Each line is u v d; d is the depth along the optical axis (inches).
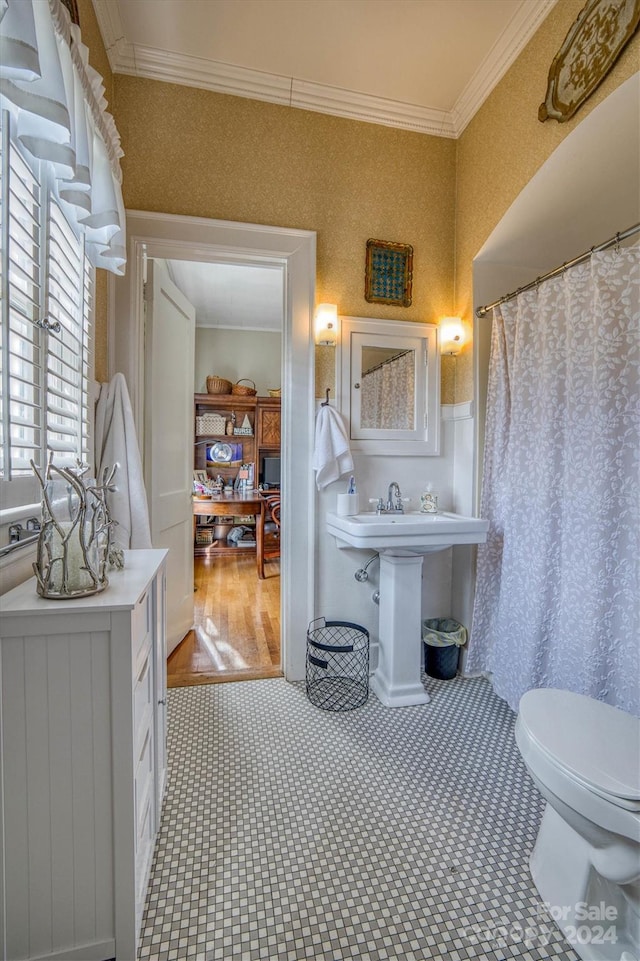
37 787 34.7
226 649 100.8
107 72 73.7
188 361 108.0
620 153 64.0
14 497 37.2
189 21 69.9
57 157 34.8
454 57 76.0
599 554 60.7
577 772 38.0
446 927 41.0
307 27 70.9
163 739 54.9
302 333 84.4
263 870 46.4
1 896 34.5
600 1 57.1
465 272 89.3
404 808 54.9
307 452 85.5
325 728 71.5
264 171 82.5
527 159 71.3
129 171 77.2
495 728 71.8
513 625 75.7
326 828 51.9
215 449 201.5
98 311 70.6
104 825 35.6
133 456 71.3
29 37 28.7
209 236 79.4
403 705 78.0
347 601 89.5
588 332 63.2
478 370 86.7
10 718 34.0
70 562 36.1
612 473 60.0
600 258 60.1
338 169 86.1
